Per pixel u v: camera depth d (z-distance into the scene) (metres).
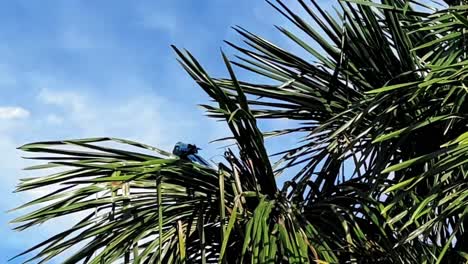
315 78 3.76
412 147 3.45
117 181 3.09
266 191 3.29
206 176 3.27
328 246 3.10
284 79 3.78
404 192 2.80
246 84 3.78
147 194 3.27
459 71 2.75
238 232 3.19
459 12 3.07
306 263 2.88
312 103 3.74
